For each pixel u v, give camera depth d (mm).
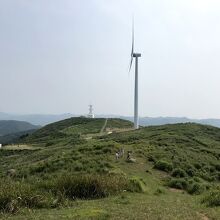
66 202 25766
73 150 53844
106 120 162625
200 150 62531
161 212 21969
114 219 19422
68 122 169375
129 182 32625
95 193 28641
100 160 44344
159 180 40312
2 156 92438
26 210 23297
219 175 47438
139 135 77562
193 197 31703
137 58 106438
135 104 107250
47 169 42094
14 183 28906
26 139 154750
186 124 96125
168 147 58969
